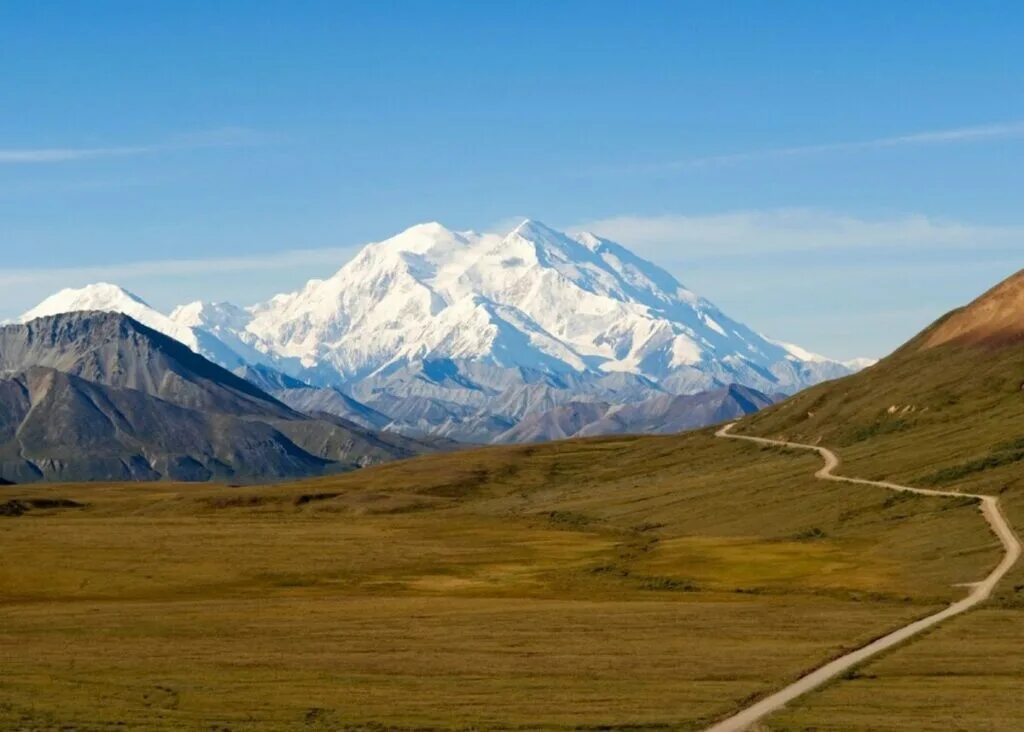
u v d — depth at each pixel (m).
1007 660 145.88
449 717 122.56
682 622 181.62
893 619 177.75
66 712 127.50
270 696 134.50
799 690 133.00
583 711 124.00
